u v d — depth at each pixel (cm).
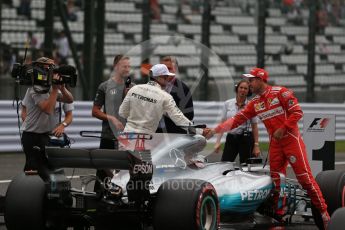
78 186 3008
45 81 2073
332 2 6912
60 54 5400
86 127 4069
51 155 1848
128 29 6122
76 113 4012
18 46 4856
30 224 1877
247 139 2778
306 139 2672
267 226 2211
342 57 6669
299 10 7019
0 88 4541
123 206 1839
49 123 2300
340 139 5028
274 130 2167
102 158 1792
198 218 1772
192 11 6662
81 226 2019
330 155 2661
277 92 2147
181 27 6488
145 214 1878
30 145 2294
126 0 6050
